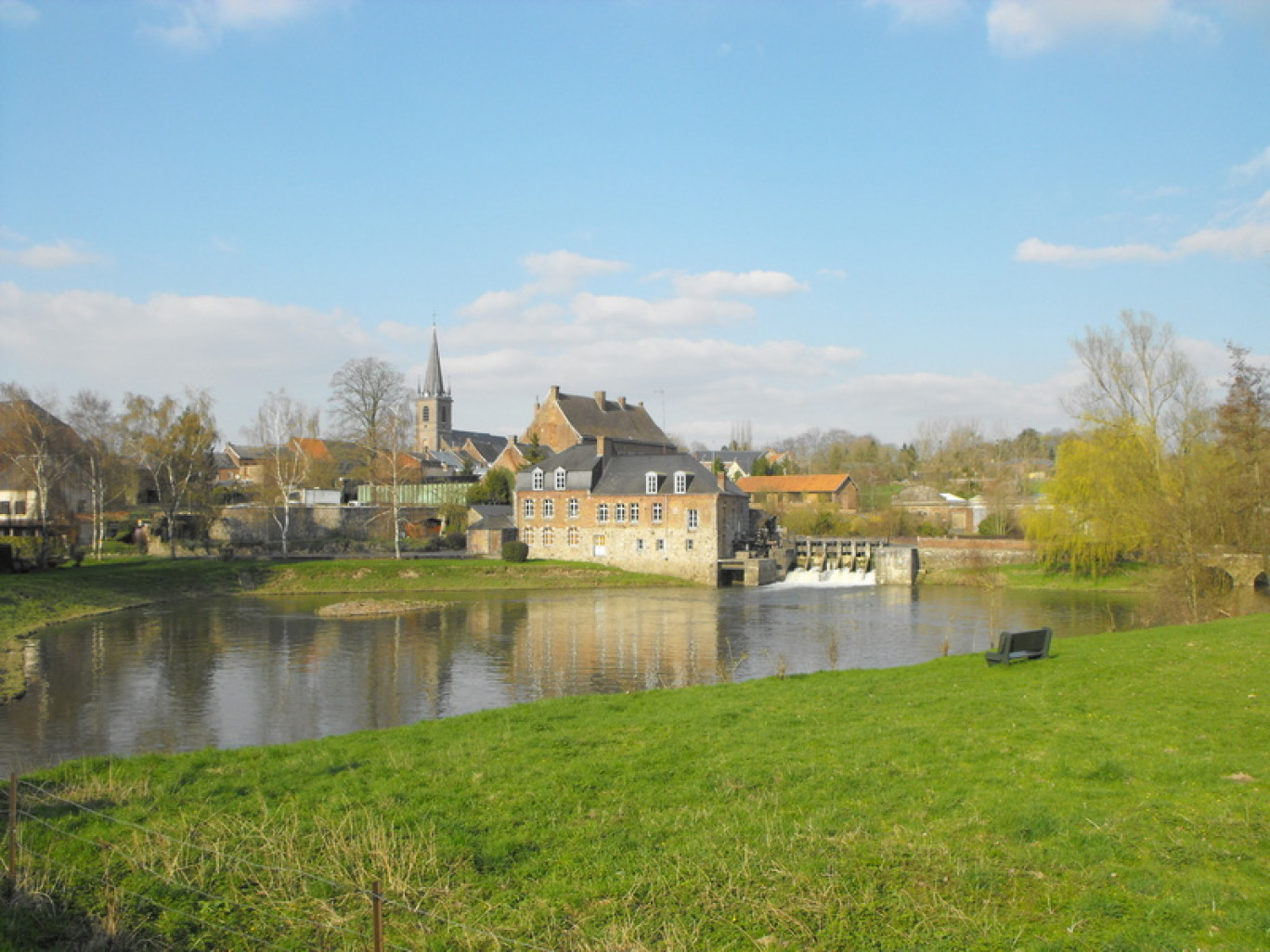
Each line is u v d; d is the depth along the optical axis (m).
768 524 91.44
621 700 23.56
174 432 76.25
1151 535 52.62
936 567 82.06
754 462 144.62
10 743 25.98
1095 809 12.73
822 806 13.46
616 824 13.04
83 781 15.91
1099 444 64.88
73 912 10.91
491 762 16.53
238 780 15.77
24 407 67.81
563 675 36.47
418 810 13.72
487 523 83.06
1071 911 9.92
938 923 9.89
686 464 79.38
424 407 172.88
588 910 10.54
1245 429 45.19
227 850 12.41
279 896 11.12
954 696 21.14
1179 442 57.78
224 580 65.44
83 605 53.53
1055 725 17.61
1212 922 9.52
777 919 10.12
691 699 23.02
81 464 75.94
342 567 69.94
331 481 106.81
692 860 11.62
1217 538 45.00
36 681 34.72
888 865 11.30
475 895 10.95
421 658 40.16
